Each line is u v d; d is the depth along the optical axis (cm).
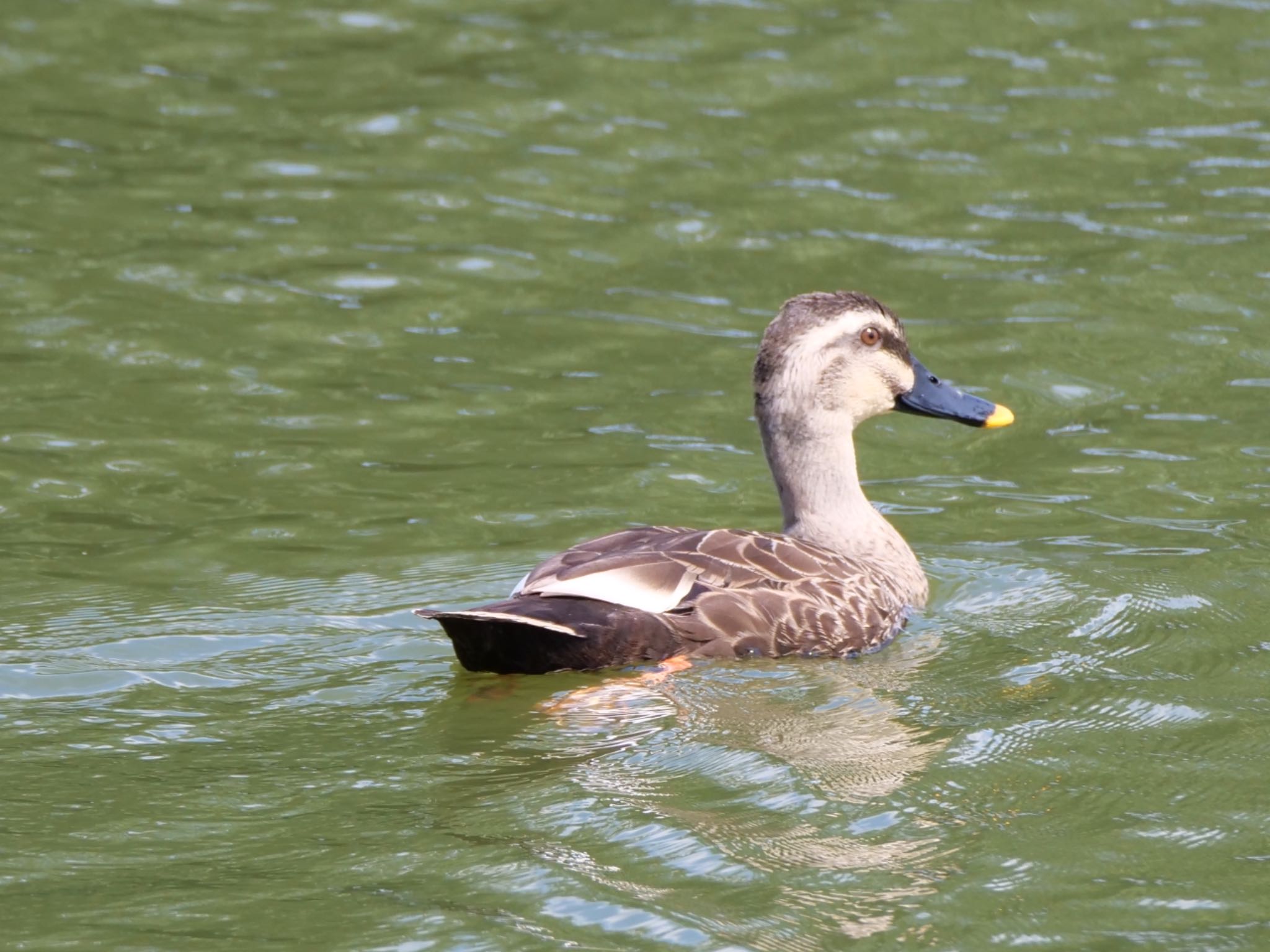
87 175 2184
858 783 985
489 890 869
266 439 1597
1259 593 1286
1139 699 1105
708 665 1148
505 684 1127
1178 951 816
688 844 912
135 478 1516
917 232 2050
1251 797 967
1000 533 1437
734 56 2553
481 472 1545
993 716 1082
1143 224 2055
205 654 1180
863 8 2727
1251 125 2314
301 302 1883
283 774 1001
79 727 1062
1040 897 863
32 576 1328
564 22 2698
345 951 816
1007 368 1744
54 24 2689
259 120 2362
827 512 1339
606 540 1209
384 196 2152
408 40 2641
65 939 826
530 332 1830
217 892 868
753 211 2106
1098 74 2477
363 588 1313
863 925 838
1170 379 1720
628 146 2286
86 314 1833
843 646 1191
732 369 1753
